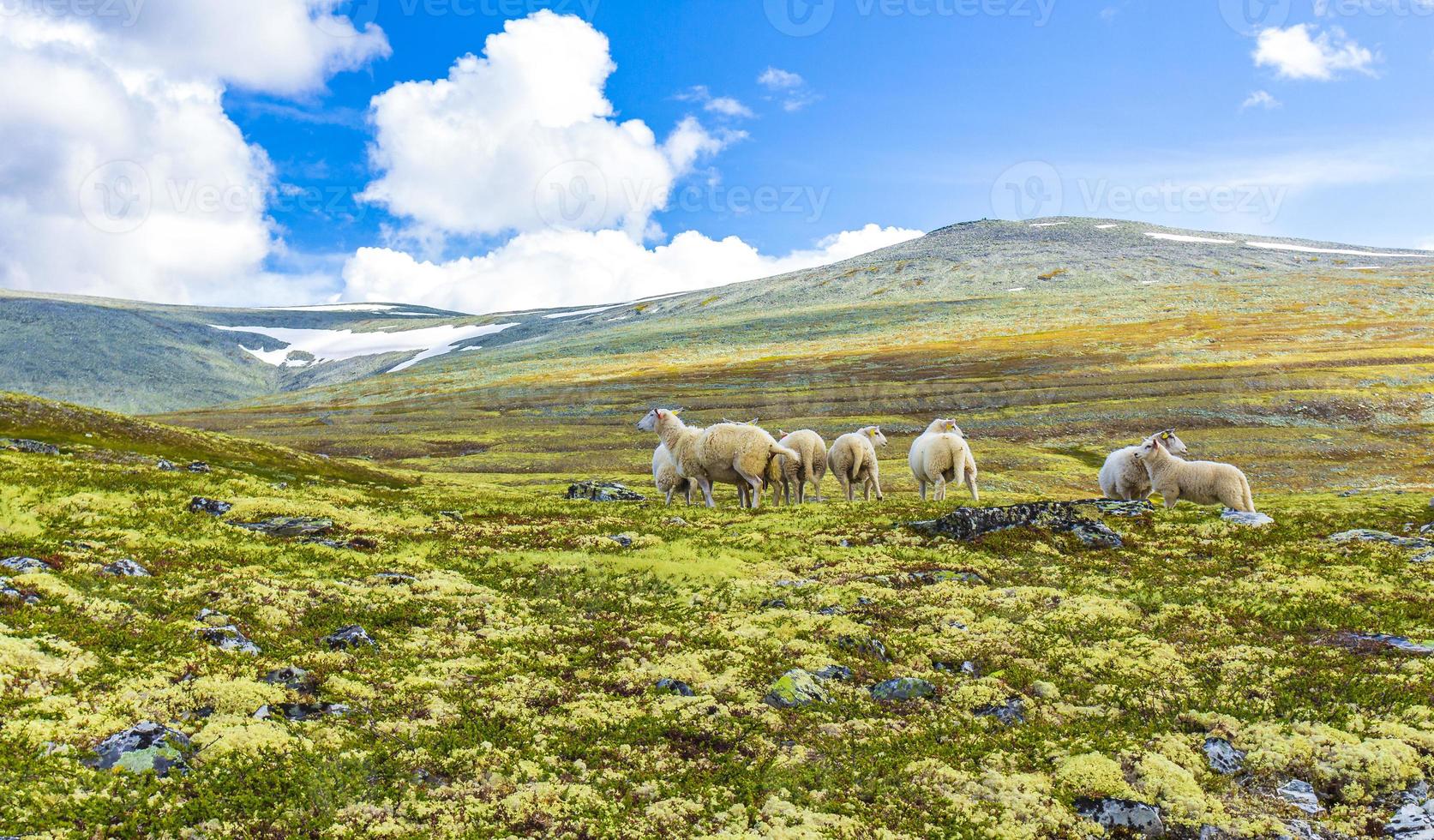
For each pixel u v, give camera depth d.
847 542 23.05
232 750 9.42
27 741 8.89
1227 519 24.33
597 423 124.19
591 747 10.42
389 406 161.62
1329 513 26.48
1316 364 118.81
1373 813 8.69
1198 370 124.12
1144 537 22.73
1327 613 15.40
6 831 7.50
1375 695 11.30
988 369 141.75
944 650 14.05
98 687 10.62
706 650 14.02
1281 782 9.47
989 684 12.52
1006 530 23.02
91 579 15.29
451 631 14.94
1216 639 14.28
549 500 37.75
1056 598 17.02
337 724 10.48
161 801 8.31
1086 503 26.31
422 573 19.19
